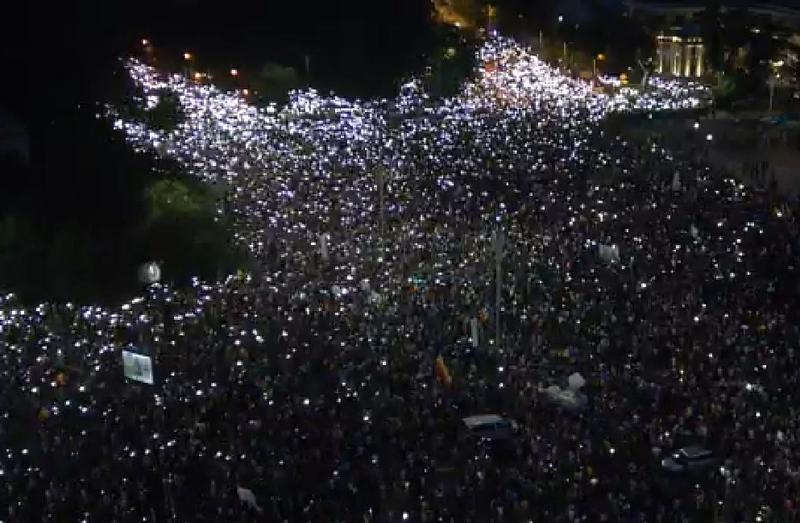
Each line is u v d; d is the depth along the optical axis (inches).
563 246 1716.3
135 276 1706.4
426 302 1492.4
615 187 2126.0
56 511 971.9
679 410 1159.6
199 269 1706.4
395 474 1045.2
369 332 1387.8
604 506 968.3
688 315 1413.6
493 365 1302.9
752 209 1977.1
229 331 1395.2
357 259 1678.2
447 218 1893.5
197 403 1189.1
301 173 2158.0
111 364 1294.3
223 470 1044.5
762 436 1088.8
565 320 1416.1
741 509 959.0
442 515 962.7
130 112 2298.2
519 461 1065.5
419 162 2290.8
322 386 1235.9
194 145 2269.9
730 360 1272.1
